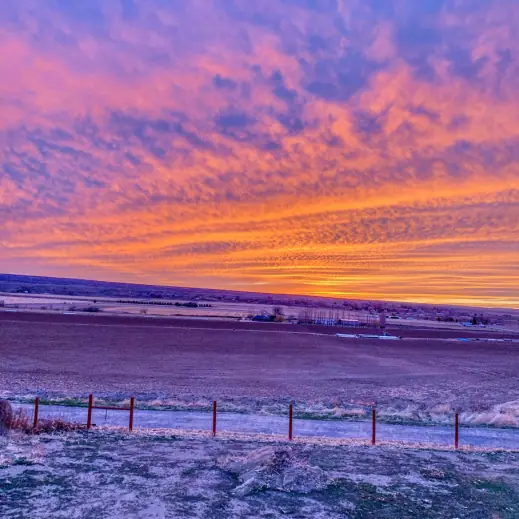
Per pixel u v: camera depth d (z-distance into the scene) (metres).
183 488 12.21
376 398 34.50
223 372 46.31
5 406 18.45
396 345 85.94
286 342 81.50
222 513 10.73
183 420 22.91
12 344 61.12
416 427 23.67
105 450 15.57
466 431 23.09
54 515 10.25
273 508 11.15
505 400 36.25
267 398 31.94
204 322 120.06
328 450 16.86
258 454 14.34
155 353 59.31
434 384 43.78
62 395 29.30
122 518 10.23
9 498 11.09
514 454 17.48
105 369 45.03
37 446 15.59
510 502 12.29
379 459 15.88
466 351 79.94
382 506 11.64
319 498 11.95
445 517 11.15
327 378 45.06
